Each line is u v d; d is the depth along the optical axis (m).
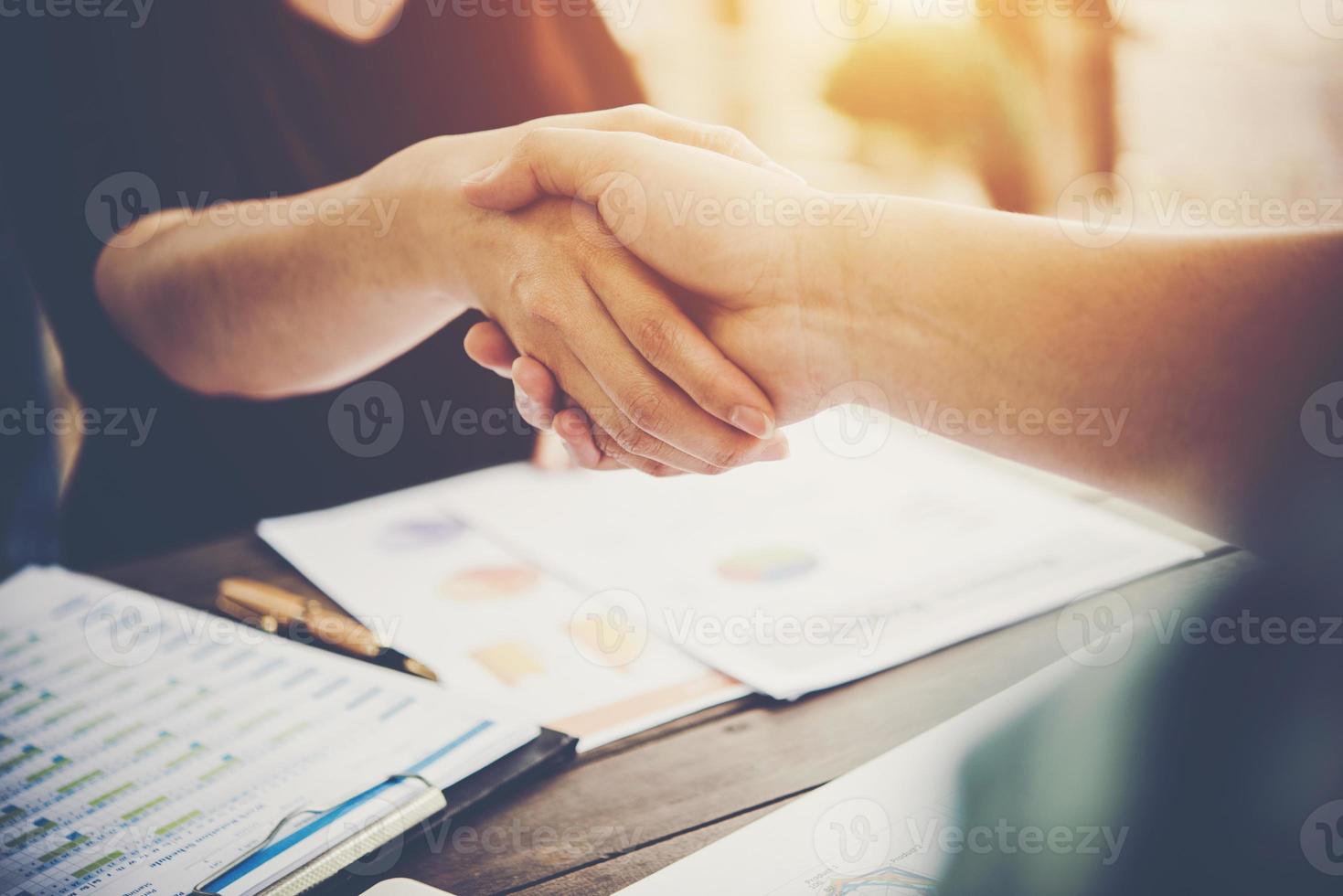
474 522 0.74
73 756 0.48
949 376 0.51
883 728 0.47
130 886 0.38
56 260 0.94
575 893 0.37
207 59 1.08
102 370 0.97
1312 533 0.47
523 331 0.60
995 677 0.50
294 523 0.76
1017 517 0.68
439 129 1.20
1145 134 2.05
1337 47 2.04
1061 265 0.48
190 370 0.87
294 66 1.13
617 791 0.43
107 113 1.00
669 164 0.54
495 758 0.45
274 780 0.44
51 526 0.96
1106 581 0.58
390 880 0.38
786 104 1.72
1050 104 1.99
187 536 1.15
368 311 0.70
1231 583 0.57
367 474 1.22
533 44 1.21
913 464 0.80
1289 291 0.44
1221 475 0.47
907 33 1.79
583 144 0.55
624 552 0.68
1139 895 0.34
